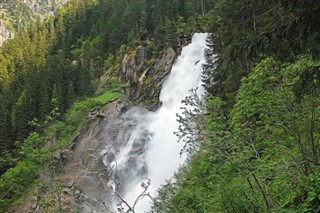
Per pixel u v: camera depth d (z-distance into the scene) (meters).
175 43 64.75
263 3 7.54
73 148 45.16
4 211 34.47
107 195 32.19
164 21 71.56
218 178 10.31
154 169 44.66
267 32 6.72
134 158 46.00
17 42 116.69
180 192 11.18
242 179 10.01
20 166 38.06
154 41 68.00
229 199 9.51
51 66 72.25
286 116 9.57
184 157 42.00
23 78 80.31
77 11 114.00
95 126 49.47
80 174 36.62
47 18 138.62
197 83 54.25
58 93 60.06
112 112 53.25
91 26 98.00
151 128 50.38
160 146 47.19
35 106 57.06
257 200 9.35
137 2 82.25
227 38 26.17
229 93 23.75
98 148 46.31
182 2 78.12
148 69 63.81
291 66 9.55
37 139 18.36
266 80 10.12
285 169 8.80
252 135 10.64
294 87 7.48
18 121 54.81
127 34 77.94
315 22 6.38
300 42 6.70
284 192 8.95
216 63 35.72
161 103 58.41
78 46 94.31
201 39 61.22
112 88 64.81
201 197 10.48
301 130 10.23
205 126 10.20
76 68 66.81
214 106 11.02
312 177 7.58
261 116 10.44
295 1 6.41
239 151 10.38
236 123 10.91
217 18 37.19
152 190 40.50
